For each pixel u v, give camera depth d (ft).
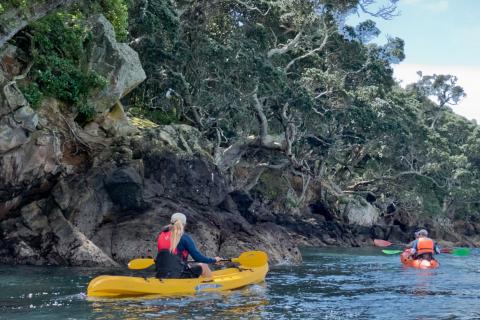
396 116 140.05
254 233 57.77
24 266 45.68
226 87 98.99
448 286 38.73
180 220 32.40
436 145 160.97
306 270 50.83
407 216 168.86
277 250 58.44
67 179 52.60
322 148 129.70
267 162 126.72
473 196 183.73
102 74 59.88
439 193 177.88
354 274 47.83
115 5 66.44
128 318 23.65
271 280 40.29
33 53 53.16
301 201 133.80
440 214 168.76
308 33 121.08
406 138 140.36
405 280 42.91
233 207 63.10
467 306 29.09
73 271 42.68
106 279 29.53
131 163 53.93
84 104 57.88
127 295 29.43
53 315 24.29
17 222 49.34
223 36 111.86
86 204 50.96
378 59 138.92
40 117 52.85
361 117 122.31
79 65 58.65
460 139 218.18
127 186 51.29
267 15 118.01
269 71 99.50
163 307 26.32
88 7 64.08
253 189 128.47
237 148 106.93
